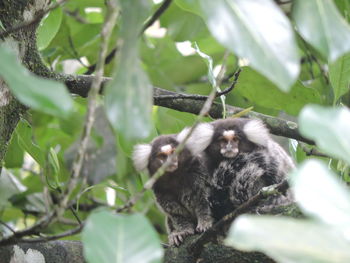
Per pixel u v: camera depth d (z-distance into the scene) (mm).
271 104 11961
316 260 4066
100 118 15977
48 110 4637
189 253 10172
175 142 12961
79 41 14398
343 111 4793
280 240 4129
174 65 16094
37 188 14633
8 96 9102
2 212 13797
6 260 8875
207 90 15062
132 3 5453
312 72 14602
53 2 10789
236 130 12531
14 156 12789
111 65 13852
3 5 8930
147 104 5168
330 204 4438
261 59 4934
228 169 12219
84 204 15031
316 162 4648
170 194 12633
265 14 5129
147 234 5051
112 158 15812
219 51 15859
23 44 9250
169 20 13961
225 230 9320
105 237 4977
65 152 15938
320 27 5184
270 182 12172
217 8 5043
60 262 9586
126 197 14773
